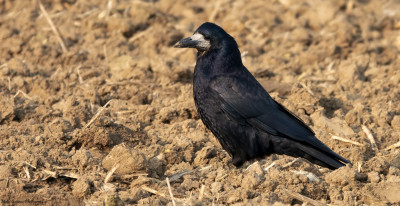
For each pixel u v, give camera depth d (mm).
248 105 10570
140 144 11203
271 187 9266
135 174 9703
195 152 11219
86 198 9102
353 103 14258
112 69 16484
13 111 12219
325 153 10328
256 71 15789
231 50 10844
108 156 9938
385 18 21469
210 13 21922
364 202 9211
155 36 18203
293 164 10336
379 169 10117
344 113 13633
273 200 8867
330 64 17156
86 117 12133
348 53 18312
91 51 17578
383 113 13031
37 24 19453
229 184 9672
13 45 17578
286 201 8984
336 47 18203
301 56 17812
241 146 10766
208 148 10789
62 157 10328
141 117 12984
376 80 15805
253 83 10875
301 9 21875
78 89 14617
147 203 8617
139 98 14242
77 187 9141
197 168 10344
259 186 9305
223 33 10844
